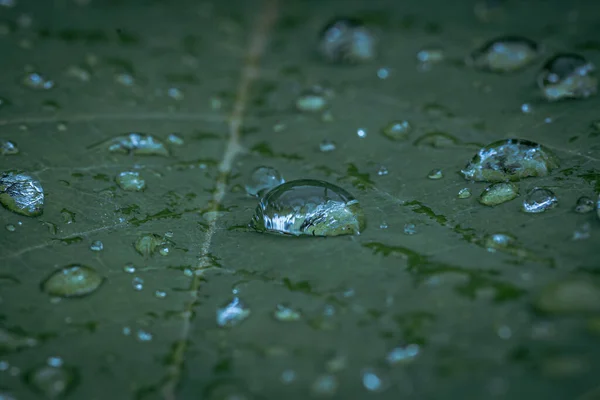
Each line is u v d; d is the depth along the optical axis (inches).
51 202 4.5
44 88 4.9
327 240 4.4
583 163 4.5
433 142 4.7
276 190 4.5
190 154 4.7
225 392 4.1
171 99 4.9
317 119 4.8
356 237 4.4
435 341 4.1
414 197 4.5
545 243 4.3
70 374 4.1
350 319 4.2
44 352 4.1
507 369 4.0
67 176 4.6
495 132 4.7
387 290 4.2
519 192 4.4
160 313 4.2
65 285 4.3
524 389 4.0
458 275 4.2
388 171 4.6
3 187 4.5
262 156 4.7
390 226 4.4
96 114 4.8
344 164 4.6
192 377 4.1
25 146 4.7
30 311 4.2
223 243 4.4
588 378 4.0
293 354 4.1
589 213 4.3
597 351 4.0
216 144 4.7
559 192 4.4
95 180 4.6
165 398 4.1
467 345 4.1
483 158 4.5
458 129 4.7
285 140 4.8
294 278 4.3
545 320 4.1
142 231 4.4
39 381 4.1
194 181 4.6
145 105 4.9
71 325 4.2
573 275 4.2
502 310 4.1
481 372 4.0
